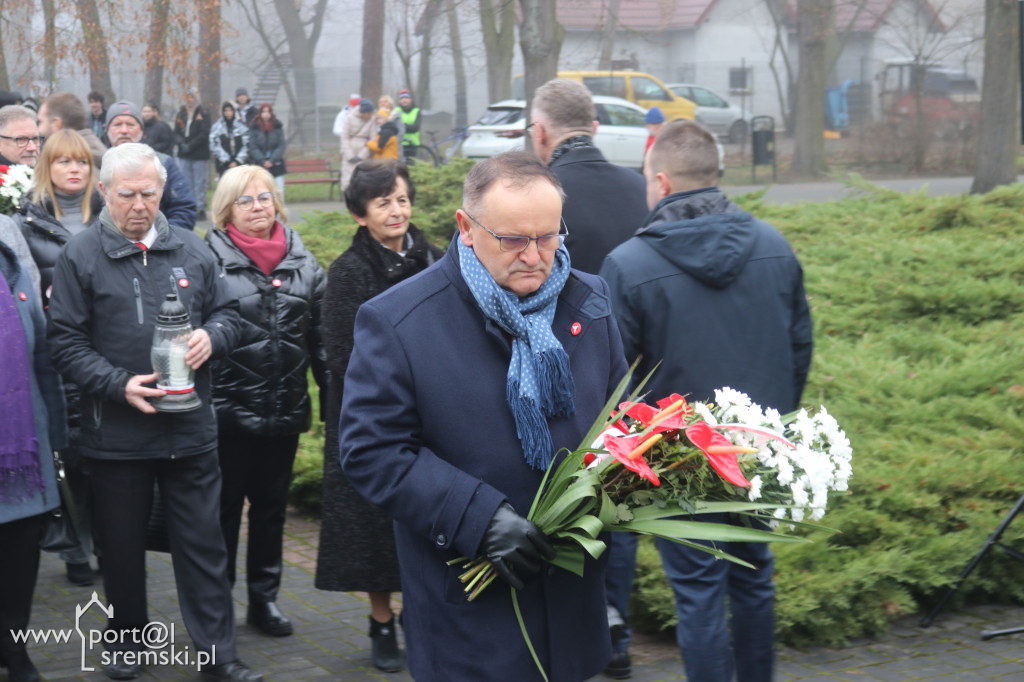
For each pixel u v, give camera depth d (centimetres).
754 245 313
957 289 711
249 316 407
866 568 408
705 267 306
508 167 222
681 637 309
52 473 362
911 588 429
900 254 792
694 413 226
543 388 224
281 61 3553
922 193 1009
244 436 409
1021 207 963
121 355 355
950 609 436
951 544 428
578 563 225
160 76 2789
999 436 509
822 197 1883
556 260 236
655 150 326
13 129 512
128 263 359
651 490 224
